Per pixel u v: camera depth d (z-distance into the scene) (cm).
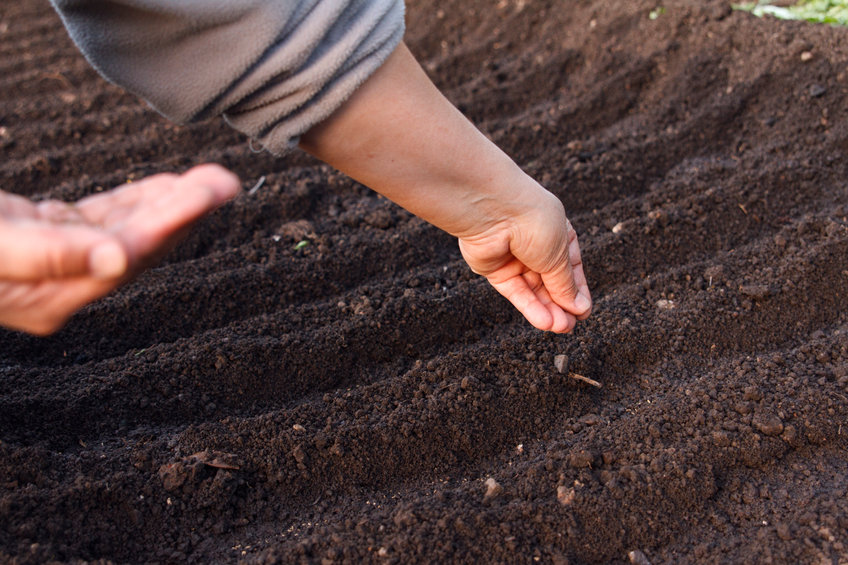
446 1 172
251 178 127
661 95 126
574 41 145
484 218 61
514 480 73
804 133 110
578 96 133
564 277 66
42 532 66
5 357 85
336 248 102
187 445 75
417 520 68
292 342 85
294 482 73
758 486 70
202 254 108
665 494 69
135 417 80
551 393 79
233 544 70
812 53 115
